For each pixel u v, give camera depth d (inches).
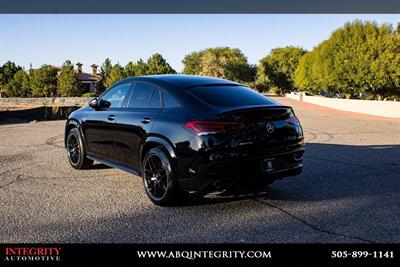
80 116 257.4
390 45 1120.2
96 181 234.7
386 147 368.2
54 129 537.3
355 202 187.8
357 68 1178.6
